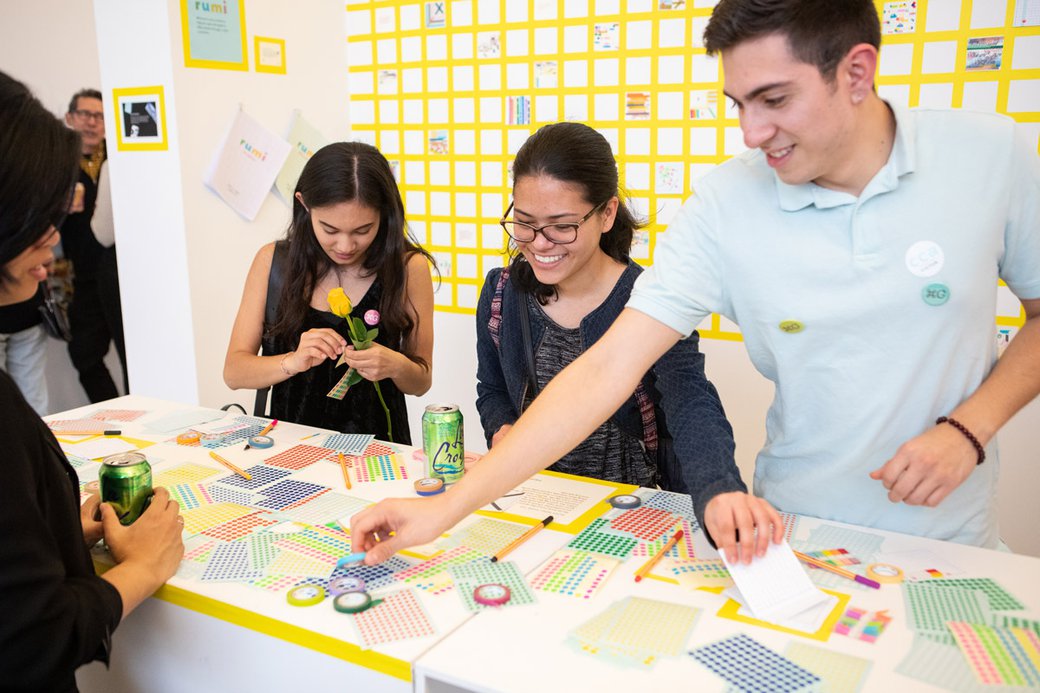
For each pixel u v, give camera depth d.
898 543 1.17
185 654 1.13
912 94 2.34
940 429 1.09
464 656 0.92
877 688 0.85
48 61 3.65
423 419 1.45
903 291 1.10
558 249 1.45
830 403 1.19
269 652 1.03
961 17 2.23
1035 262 1.13
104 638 0.97
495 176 3.04
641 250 2.80
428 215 3.23
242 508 1.36
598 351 1.17
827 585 1.07
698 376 1.37
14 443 0.86
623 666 0.90
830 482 1.24
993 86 2.23
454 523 1.11
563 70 2.82
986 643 0.93
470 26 2.95
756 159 1.20
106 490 1.19
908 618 0.98
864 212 1.10
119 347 3.63
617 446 1.62
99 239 3.54
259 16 2.84
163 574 1.11
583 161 1.41
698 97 2.60
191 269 2.74
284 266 1.97
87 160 3.43
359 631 0.98
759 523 1.07
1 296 0.94
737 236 1.17
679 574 1.12
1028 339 1.15
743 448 2.73
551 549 1.20
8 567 0.84
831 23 0.94
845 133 1.02
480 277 3.15
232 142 2.79
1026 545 2.39
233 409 2.91
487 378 1.78
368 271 1.95
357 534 1.10
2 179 0.84
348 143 1.89
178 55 2.60
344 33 3.23
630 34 2.67
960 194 1.08
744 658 0.91
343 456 1.61
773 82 0.96
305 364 1.78
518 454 1.14
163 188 2.72
